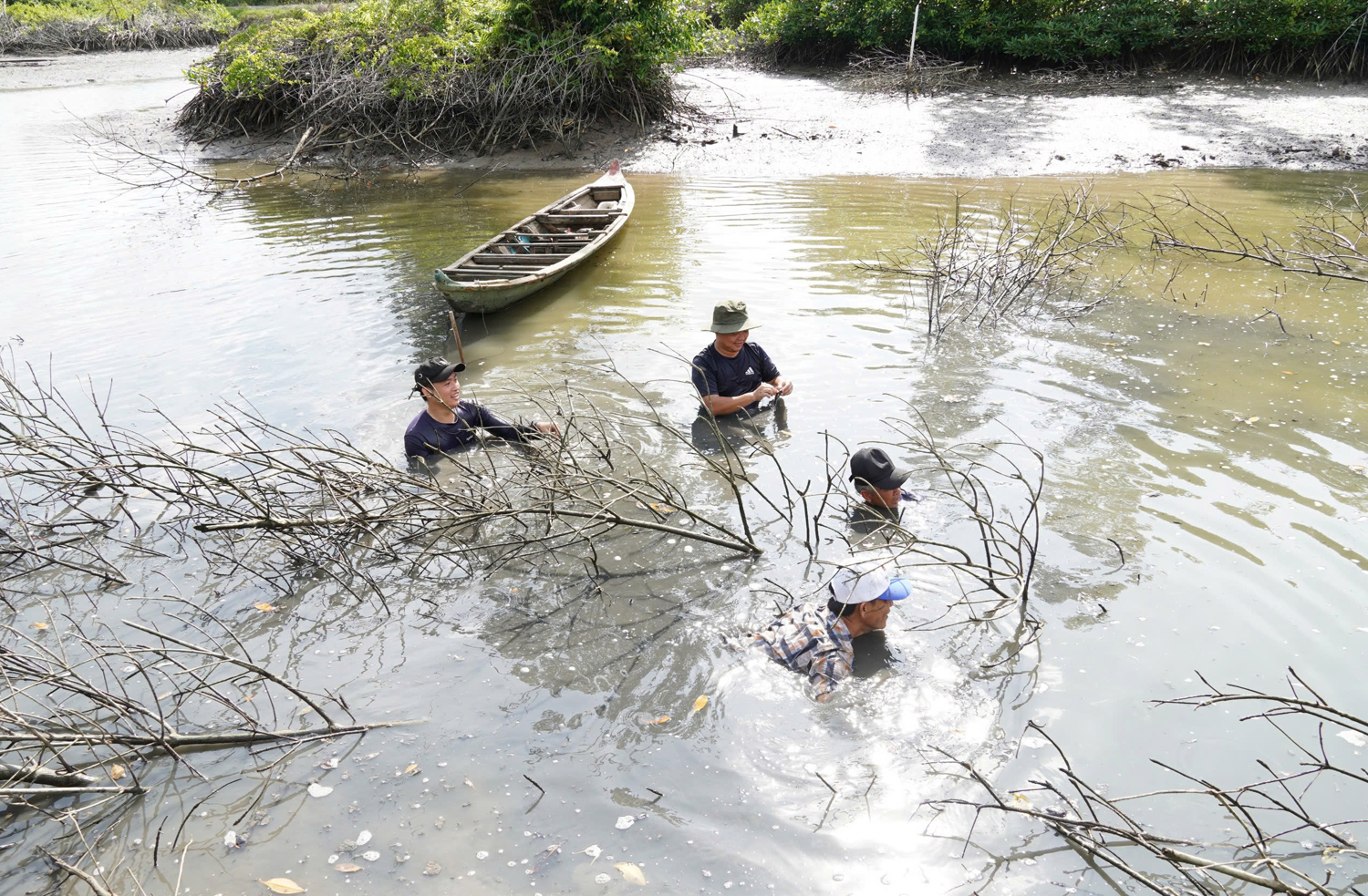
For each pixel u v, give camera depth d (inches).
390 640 188.4
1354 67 698.8
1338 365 285.4
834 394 276.1
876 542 206.1
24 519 238.1
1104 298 349.1
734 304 261.0
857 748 154.0
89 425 277.3
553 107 690.2
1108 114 669.3
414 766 155.4
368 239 476.7
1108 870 130.8
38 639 193.6
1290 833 133.5
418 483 215.3
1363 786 141.1
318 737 162.7
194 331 349.1
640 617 189.9
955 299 350.3
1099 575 192.5
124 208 557.9
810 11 885.8
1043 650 173.0
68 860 141.5
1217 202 477.1
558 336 329.7
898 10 824.9
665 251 423.5
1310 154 568.7
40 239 485.1
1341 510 209.9
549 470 224.8
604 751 156.4
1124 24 757.3
